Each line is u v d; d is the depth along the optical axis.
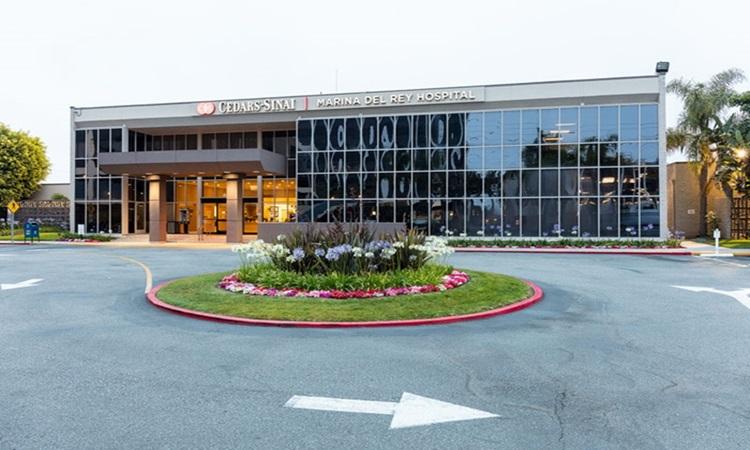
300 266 11.95
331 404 4.87
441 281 11.38
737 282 13.55
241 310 9.02
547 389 5.28
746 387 5.33
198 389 5.30
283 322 8.26
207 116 35.09
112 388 5.33
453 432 4.23
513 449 3.92
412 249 12.52
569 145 29.20
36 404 4.88
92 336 7.62
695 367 6.02
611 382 5.49
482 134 30.22
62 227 45.28
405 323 8.29
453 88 31.11
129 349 6.88
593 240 27.56
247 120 34.44
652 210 28.22
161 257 22.14
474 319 8.73
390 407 4.79
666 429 4.28
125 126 36.41
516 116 29.86
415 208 30.81
